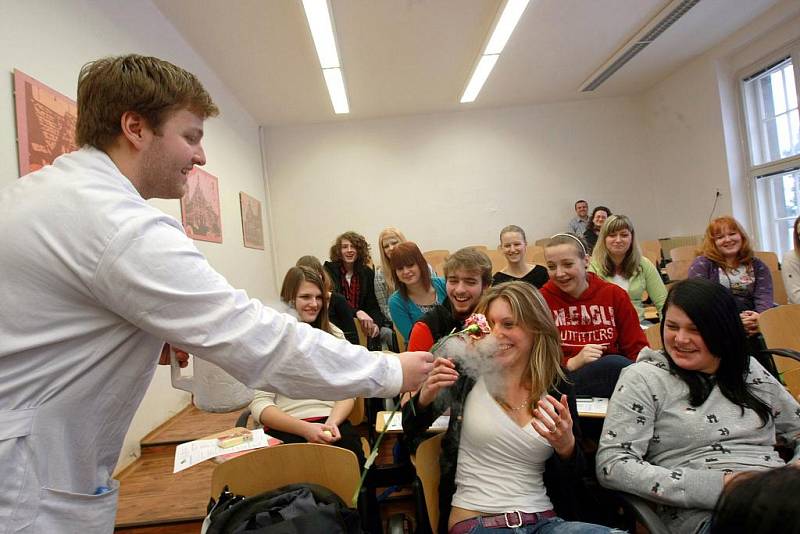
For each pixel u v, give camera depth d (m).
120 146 0.75
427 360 0.84
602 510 1.33
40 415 0.65
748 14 4.58
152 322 0.66
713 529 0.46
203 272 0.69
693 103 5.73
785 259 2.90
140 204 0.70
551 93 6.20
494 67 5.10
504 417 1.28
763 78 5.09
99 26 2.59
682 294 1.26
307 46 4.12
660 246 5.99
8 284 0.63
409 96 5.73
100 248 0.63
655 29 4.60
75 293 0.65
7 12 1.88
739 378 1.23
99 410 0.72
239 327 0.68
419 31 4.08
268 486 1.31
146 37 3.18
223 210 4.41
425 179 6.56
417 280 2.49
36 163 2.00
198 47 3.98
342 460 1.30
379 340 3.30
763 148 5.19
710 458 1.19
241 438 1.63
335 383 0.72
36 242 0.63
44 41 2.11
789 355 1.78
